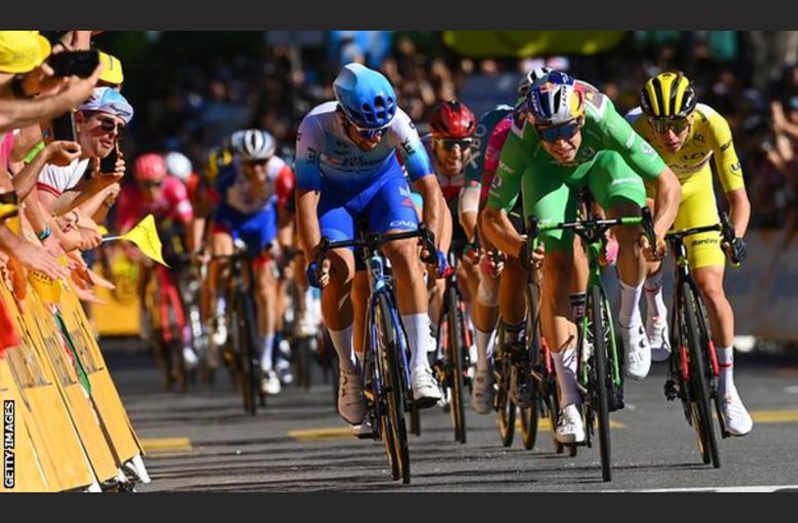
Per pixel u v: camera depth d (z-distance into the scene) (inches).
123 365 1772.9
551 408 871.1
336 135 804.6
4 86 594.2
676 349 828.0
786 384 1321.4
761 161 1716.3
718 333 855.7
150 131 2472.9
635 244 818.8
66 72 587.5
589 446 816.9
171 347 1475.1
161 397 1413.6
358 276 823.7
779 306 1668.3
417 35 2783.0
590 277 785.6
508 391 933.2
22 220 626.8
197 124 2474.2
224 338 1387.8
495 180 827.4
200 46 3011.8
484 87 2076.8
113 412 764.0
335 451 951.0
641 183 820.0
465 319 1017.5
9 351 599.5
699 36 2324.1
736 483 754.2
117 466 738.8
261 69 2709.2
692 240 868.0
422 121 2005.4
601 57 2311.8
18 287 626.8
